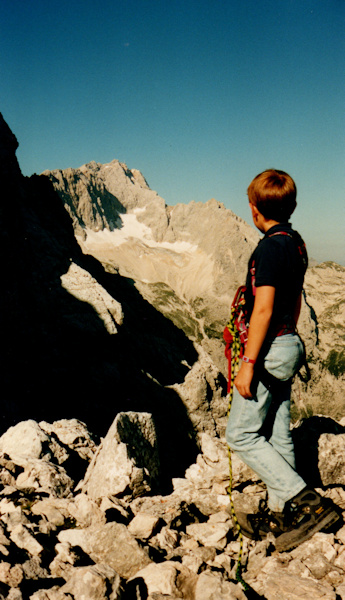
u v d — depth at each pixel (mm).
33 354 31797
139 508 4543
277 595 3109
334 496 4305
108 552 3609
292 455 3701
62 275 39438
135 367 37156
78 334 35875
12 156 43562
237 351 3383
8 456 5879
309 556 3570
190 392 13555
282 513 3535
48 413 26891
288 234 3178
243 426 3371
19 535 3777
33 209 47688
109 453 4875
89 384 31500
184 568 3350
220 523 4117
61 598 2867
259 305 2992
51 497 4863
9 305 33219
